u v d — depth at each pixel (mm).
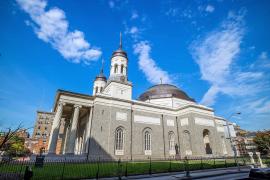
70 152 39344
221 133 62969
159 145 50719
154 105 54500
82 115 54188
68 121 54969
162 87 68000
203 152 50375
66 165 29281
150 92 67062
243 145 79812
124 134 45688
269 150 57500
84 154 38844
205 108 56750
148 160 41625
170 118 56375
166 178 21344
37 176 18609
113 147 42469
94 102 44938
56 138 38844
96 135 41438
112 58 57906
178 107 58062
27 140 88625
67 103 42844
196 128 52094
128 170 24109
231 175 24250
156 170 24984
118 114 46594
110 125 43969
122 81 52656
